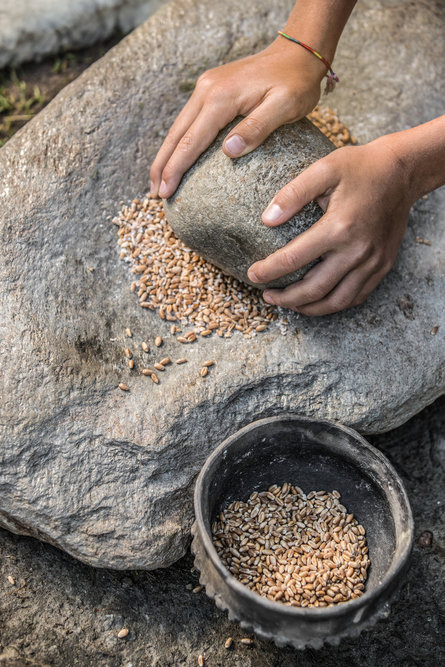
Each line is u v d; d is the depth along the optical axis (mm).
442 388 1806
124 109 2002
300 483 1709
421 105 2141
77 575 1774
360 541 1615
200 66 2117
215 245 1682
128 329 1768
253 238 1607
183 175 1697
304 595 1534
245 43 2188
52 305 1737
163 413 1647
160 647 1692
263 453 1658
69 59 2871
